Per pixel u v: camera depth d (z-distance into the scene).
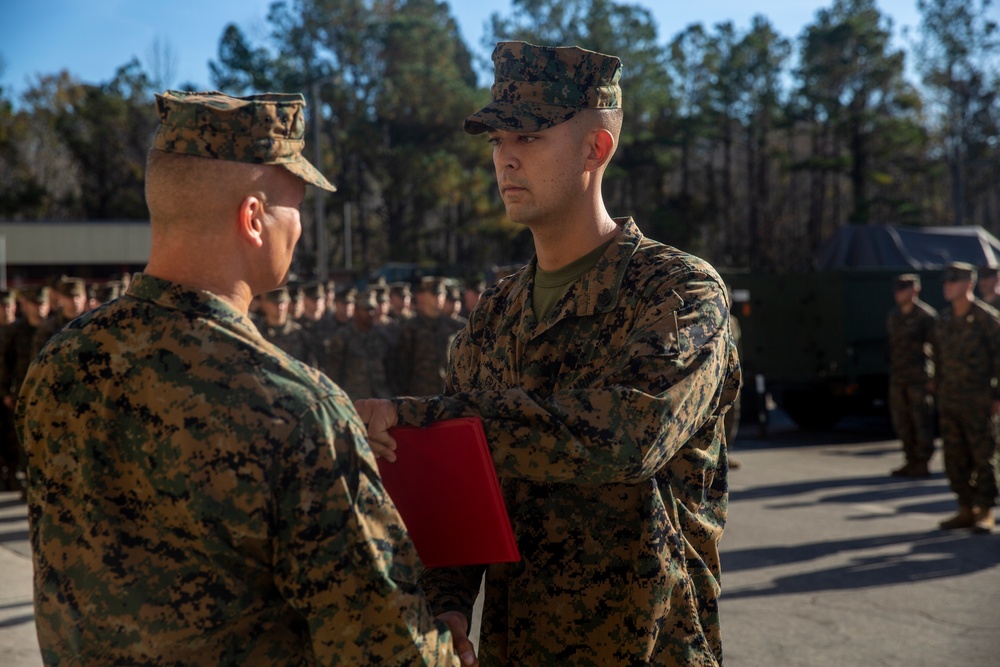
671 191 56.59
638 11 53.88
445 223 54.06
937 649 4.30
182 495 1.35
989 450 6.83
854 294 12.12
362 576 1.37
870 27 51.12
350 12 58.62
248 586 1.38
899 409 9.30
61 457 1.42
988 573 5.65
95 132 54.53
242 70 55.91
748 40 52.84
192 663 1.35
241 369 1.38
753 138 55.09
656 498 1.69
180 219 1.43
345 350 9.46
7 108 55.66
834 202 55.12
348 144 52.00
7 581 5.59
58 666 1.37
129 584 1.35
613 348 1.74
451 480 1.56
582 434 1.50
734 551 6.21
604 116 1.81
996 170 55.56
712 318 1.67
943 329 7.16
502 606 1.80
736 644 4.41
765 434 12.56
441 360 9.83
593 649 1.71
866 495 8.27
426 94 53.81
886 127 50.16
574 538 1.72
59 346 1.44
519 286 1.93
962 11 53.22
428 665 1.43
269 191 1.47
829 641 4.44
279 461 1.34
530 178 1.78
